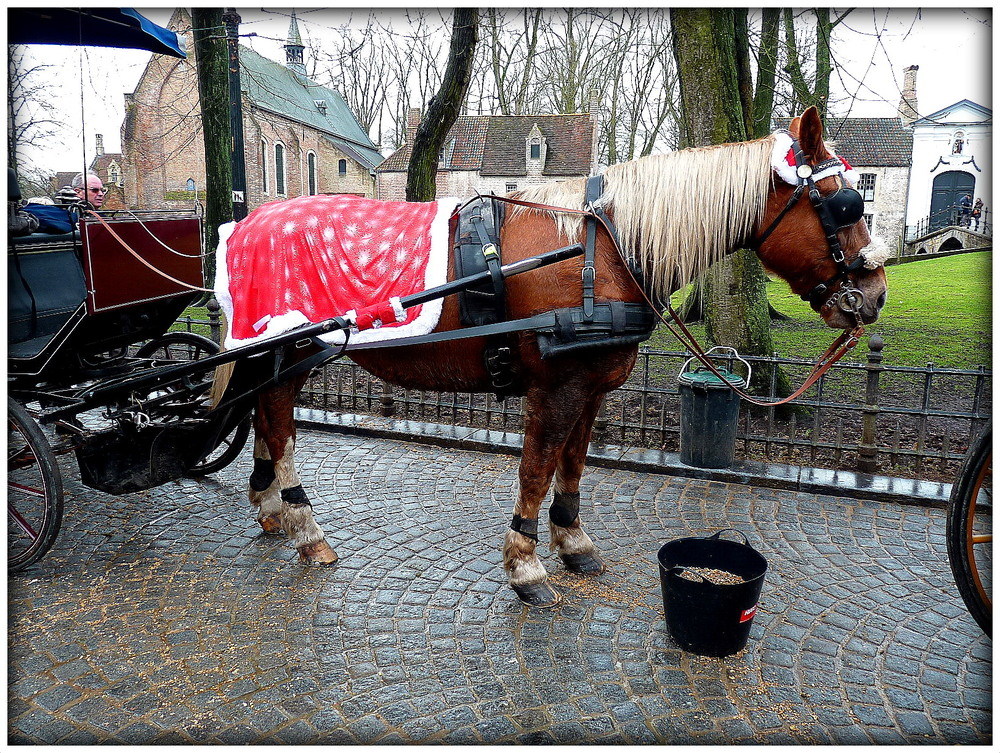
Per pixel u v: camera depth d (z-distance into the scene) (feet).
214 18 33.63
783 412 21.98
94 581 12.35
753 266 21.98
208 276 35.27
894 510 15.64
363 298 10.75
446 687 9.60
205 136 37.17
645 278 10.53
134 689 9.52
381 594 12.00
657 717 9.04
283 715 9.04
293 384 12.64
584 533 13.05
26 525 12.46
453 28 27.81
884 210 97.96
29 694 9.39
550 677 9.82
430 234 10.78
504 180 117.91
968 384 26.99
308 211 11.21
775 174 10.07
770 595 12.09
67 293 13.15
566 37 64.64
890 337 34.01
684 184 10.28
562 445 11.18
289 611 11.44
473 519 15.07
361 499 16.10
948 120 92.02
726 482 17.24
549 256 9.81
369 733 8.71
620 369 10.82
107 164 96.48
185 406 14.19
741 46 24.72
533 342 10.49
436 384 11.84
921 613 11.57
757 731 8.80
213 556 13.30
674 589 10.27
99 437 12.72
